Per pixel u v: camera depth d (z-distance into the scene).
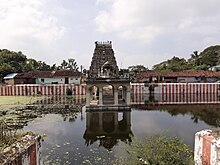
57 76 79.88
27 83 78.56
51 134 24.08
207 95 66.94
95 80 39.34
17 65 95.62
